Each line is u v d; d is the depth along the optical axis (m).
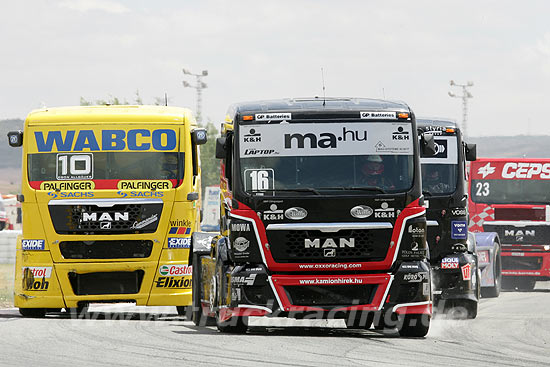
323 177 36.75
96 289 44.91
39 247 44.75
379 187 36.81
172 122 45.66
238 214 36.53
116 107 46.16
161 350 31.11
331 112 37.31
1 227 143.25
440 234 48.06
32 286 44.75
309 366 27.55
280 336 35.91
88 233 44.72
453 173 48.88
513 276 76.19
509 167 74.50
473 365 28.52
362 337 36.12
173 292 45.00
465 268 47.28
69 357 29.28
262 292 36.28
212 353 30.38
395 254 36.56
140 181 45.03
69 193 44.81
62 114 45.50
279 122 37.03
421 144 38.22
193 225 45.59
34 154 45.16
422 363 28.69
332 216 36.44
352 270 36.50
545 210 73.81
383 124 37.31
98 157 45.09
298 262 36.38
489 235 64.00
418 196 36.91
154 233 44.97
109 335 35.91
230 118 38.44
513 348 33.66
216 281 38.09
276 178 36.66
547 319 46.06
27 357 29.23
